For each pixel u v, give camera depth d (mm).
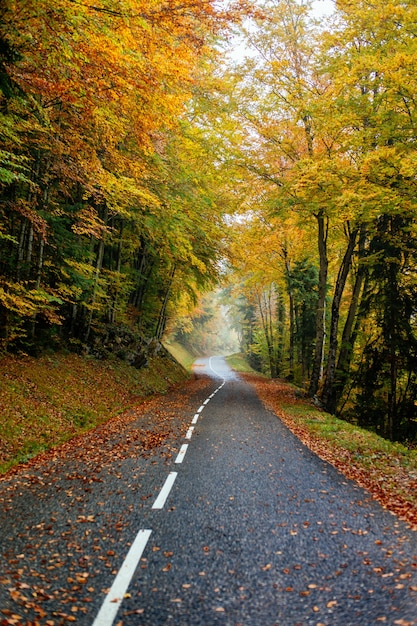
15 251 13383
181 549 4117
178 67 7742
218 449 8516
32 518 4891
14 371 11312
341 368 18578
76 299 16812
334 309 16906
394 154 10711
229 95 15000
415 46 10117
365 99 11828
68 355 15984
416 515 5117
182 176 14969
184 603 3221
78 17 5977
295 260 26453
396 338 16438
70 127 10133
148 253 25922
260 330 46125
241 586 3459
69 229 15992
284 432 10727
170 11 6738
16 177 7848
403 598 3266
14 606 3135
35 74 7598
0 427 8289
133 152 12055
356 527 4699
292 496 5734
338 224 17469
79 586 3449
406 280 16656
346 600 3258
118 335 21078
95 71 7305
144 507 5254
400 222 16047
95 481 6340
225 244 20234
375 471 7293
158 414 13164
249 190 16266
